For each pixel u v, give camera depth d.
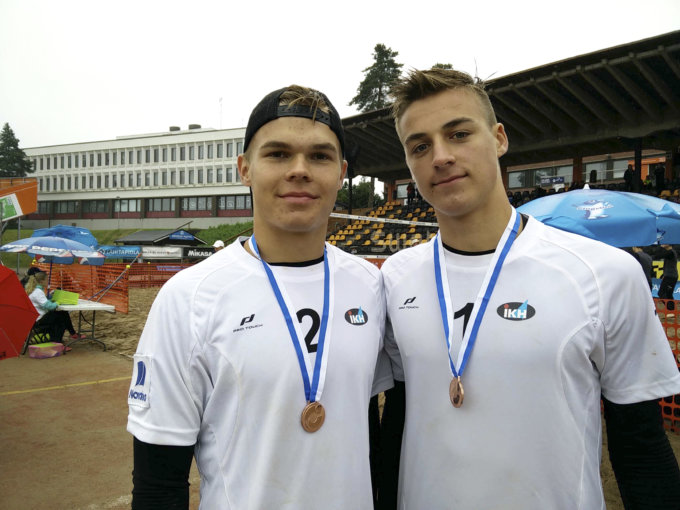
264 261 1.44
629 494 1.34
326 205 1.42
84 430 4.26
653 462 1.32
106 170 63.03
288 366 1.29
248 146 1.47
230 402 1.29
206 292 1.35
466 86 1.47
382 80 41.78
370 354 1.46
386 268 1.77
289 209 1.36
